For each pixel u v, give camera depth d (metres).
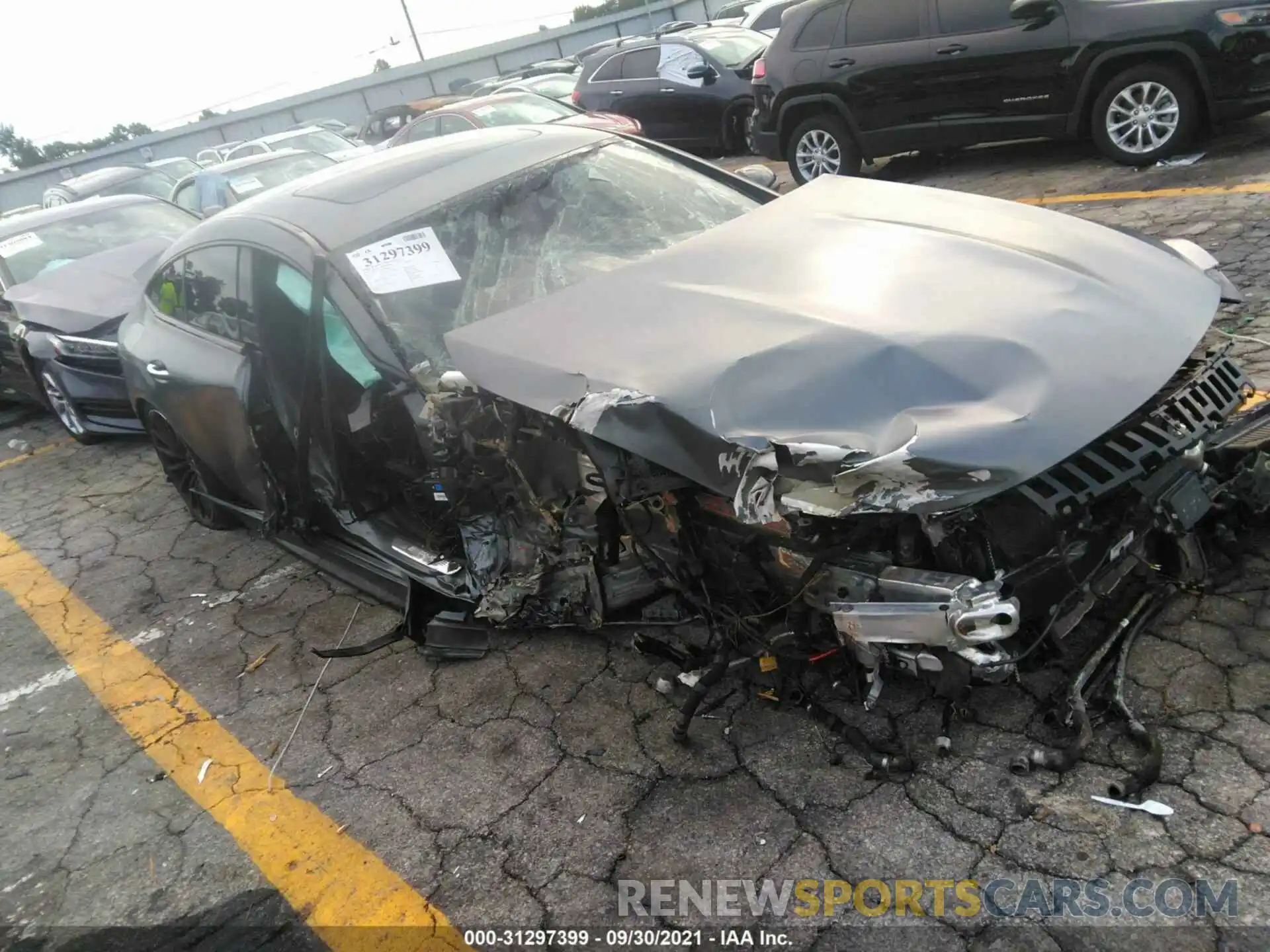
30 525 5.29
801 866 2.06
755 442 1.93
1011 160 7.86
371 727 2.89
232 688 3.29
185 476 4.59
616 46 12.23
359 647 3.21
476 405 2.50
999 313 2.23
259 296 3.26
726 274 2.64
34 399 6.77
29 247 6.55
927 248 2.59
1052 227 2.73
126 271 6.05
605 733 2.60
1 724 3.39
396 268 2.98
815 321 2.26
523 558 2.79
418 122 11.02
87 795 2.89
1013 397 2.01
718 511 2.27
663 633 2.71
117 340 4.83
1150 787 2.03
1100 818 1.99
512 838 2.34
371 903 2.26
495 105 10.66
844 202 3.07
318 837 2.50
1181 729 2.15
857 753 2.30
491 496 2.77
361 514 3.28
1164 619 2.47
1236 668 2.27
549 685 2.85
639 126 10.14
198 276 3.69
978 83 7.06
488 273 3.06
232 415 3.43
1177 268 2.63
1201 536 2.55
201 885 2.44
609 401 2.08
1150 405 2.30
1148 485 2.16
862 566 2.08
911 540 2.03
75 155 32.28
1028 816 2.04
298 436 3.18
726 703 2.57
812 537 2.07
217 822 2.65
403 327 2.84
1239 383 2.50
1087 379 2.08
